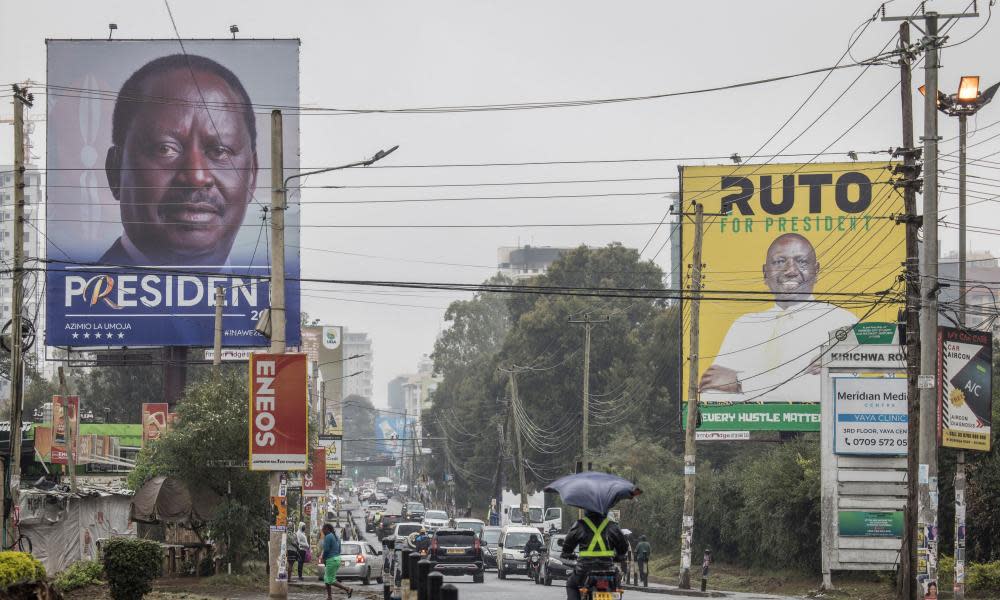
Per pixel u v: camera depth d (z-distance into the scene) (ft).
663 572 278.05
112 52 268.21
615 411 397.39
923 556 134.62
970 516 181.68
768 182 282.36
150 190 266.77
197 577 184.75
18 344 156.15
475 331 584.81
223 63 269.85
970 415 144.97
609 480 90.22
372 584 239.09
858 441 187.01
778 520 220.43
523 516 384.68
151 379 449.06
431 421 645.51
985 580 167.63
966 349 145.38
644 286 437.58
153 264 265.34
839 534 187.01
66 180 265.95
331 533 150.61
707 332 283.79
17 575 94.17
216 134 268.21
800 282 281.13
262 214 267.39
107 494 200.03
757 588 216.33
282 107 269.44
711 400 283.38
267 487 186.19
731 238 282.56
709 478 284.00
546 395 410.93
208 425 181.88
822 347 189.67
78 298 263.70
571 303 414.21
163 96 268.41
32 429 216.74
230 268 266.57
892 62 146.00
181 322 265.34
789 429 281.74
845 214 281.13
